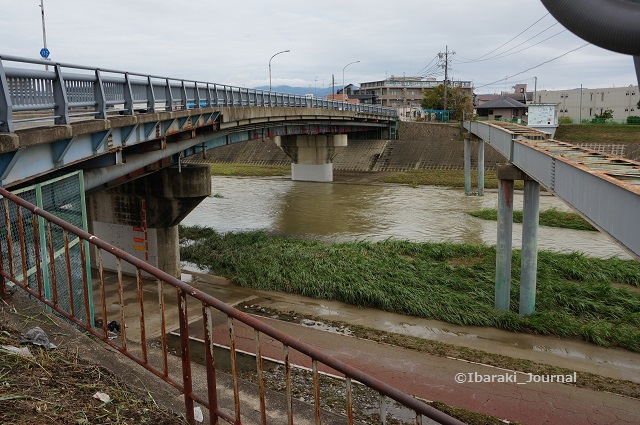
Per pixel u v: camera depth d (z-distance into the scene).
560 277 21.27
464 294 19.28
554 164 11.80
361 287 19.50
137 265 5.33
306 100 38.12
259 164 67.81
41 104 9.47
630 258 24.70
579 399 12.29
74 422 4.49
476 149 60.00
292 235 30.97
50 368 5.36
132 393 5.42
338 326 16.98
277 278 21.23
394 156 63.00
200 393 7.52
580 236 30.09
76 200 11.38
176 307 18.39
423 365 14.02
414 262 22.89
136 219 22.23
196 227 31.55
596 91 99.81
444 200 42.66
